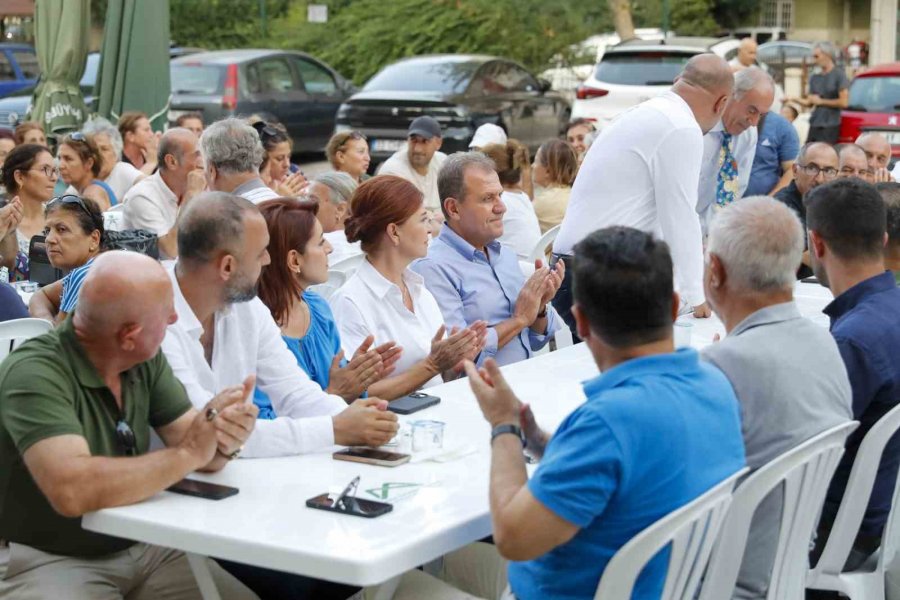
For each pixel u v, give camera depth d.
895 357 3.23
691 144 4.96
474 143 9.19
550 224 7.75
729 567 2.67
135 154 8.85
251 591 3.04
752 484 2.63
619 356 2.34
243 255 3.05
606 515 2.26
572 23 21.98
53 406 2.60
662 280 2.29
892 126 13.49
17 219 5.47
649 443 2.23
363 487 2.70
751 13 28.50
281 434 2.94
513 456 2.42
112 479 2.54
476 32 21.81
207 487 2.66
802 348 2.87
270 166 6.59
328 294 5.31
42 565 2.80
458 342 3.79
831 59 13.63
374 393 3.73
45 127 9.49
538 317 4.66
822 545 3.32
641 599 2.34
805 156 6.58
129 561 2.90
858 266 3.33
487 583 3.19
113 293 2.63
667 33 23.64
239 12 25.55
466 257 4.54
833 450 2.79
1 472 2.72
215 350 3.25
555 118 16.53
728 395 2.44
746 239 2.86
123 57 9.48
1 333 3.98
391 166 8.81
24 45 18.88
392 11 22.27
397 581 2.74
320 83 17.20
